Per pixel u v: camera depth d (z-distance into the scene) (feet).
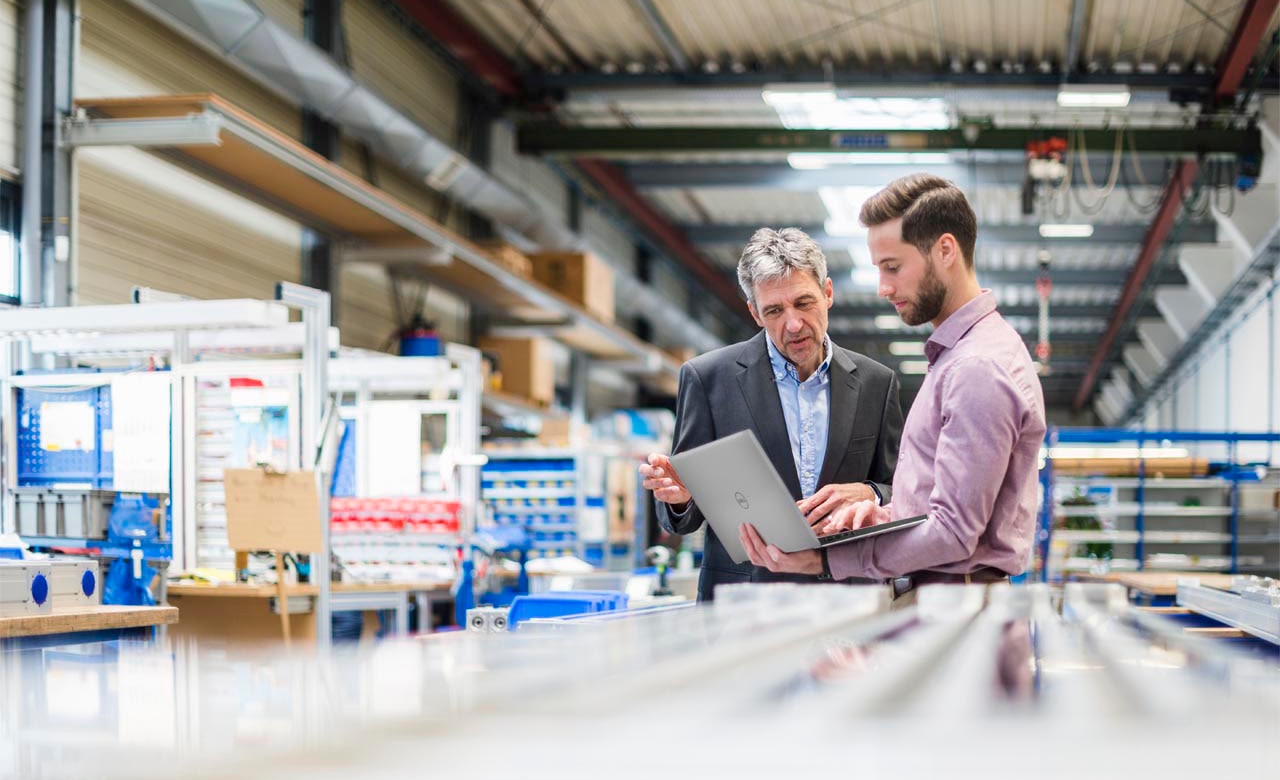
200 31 19.99
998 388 5.44
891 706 1.49
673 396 56.80
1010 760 1.22
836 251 51.70
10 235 17.46
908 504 5.84
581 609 8.45
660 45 32.12
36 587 10.38
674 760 1.22
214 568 15.62
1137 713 1.46
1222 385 51.29
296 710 1.56
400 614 17.61
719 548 7.37
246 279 23.75
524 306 33.71
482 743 1.30
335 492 20.81
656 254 51.83
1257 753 1.26
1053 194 38.63
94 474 15.79
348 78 23.84
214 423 15.78
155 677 2.01
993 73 32.53
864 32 30.60
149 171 20.54
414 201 31.78
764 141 34.24
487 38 32.22
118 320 14.32
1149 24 29.60
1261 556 27.12
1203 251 49.14
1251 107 34.78
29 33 17.63
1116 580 22.48
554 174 41.01
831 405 7.50
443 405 21.04
